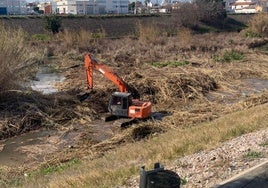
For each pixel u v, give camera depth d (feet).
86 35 214.90
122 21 276.00
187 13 292.61
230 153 41.75
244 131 55.21
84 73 148.46
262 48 231.50
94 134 84.64
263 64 171.53
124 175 40.75
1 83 98.48
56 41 216.54
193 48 210.18
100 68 102.37
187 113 96.43
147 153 52.60
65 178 44.57
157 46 207.72
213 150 45.32
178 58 178.50
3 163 70.28
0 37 102.63
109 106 91.09
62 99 103.55
